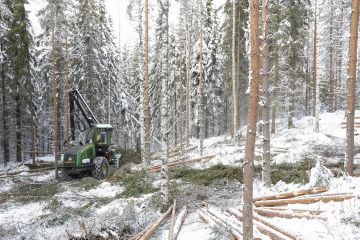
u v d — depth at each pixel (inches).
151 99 1042.7
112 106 1238.3
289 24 887.7
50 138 1379.2
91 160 690.8
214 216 345.1
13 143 1264.8
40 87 1175.0
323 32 1342.3
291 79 927.0
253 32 241.4
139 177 578.6
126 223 341.7
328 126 959.0
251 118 244.5
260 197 373.1
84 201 489.7
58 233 344.2
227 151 763.4
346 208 303.3
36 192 558.9
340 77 1425.9
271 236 273.6
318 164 399.2
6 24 902.4
